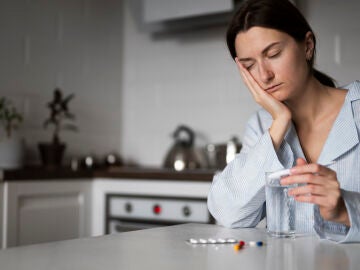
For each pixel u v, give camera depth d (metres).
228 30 1.32
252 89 1.36
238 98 2.95
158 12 2.86
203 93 3.07
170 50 3.20
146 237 1.02
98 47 3.18
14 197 2.16
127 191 2.50
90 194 2.57
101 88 3.19
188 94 3.13
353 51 2.63
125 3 3.36
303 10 2.76
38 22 2.79
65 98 2.94
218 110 3.02
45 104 2.82
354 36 2.63
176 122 3.16
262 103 1.33
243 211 1.27
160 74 3.23
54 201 2.37
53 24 2.88
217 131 3.02
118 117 3.32
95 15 3.17
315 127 1.39
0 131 2.55
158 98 3.23
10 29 2.63
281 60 1.24
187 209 2.32
